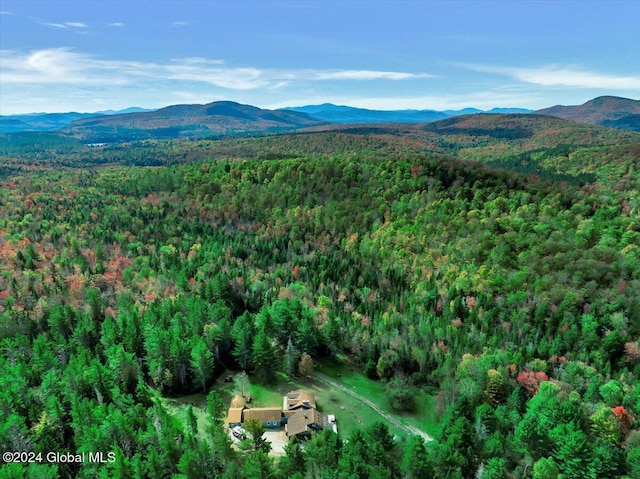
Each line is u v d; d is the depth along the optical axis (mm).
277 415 98812
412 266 175375
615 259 162750
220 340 122688
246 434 92750
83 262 178125
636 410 96688
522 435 86250
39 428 86812
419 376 119562
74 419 86938
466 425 86000
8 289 154125
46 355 108312
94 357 117625
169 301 138500
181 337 118438
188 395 110688
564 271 158500
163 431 84312
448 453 79562
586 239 176500
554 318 137750
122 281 166250
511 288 155250
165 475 79625
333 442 81250
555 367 117312
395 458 80375
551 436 84875
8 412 89500
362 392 116500
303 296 155000
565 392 102375
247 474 76000
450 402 106375
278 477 77250
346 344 132000
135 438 83312
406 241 190375
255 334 125125
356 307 149750
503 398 105750
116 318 137875
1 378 99000
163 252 193125
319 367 126125
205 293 148625
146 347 115938
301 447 90750
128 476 74438
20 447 82188
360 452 77812
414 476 75562
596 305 142125
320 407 108250
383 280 165000
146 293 152375
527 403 99062
